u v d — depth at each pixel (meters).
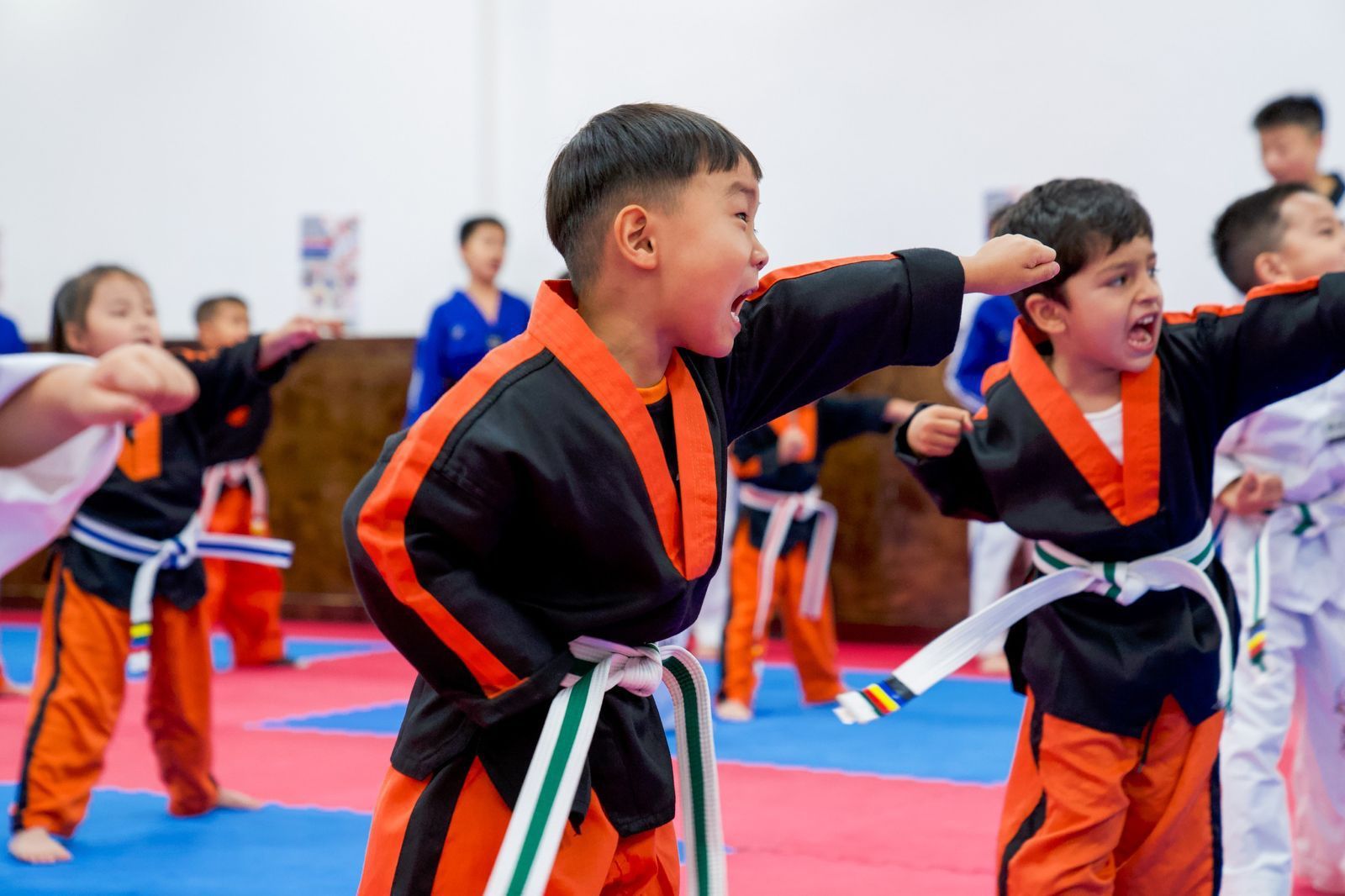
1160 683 2.11
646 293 1.56
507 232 8.00
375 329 8.45
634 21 7.90
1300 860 2.94
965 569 7.16
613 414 1.51
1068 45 6.98
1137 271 2.12
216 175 8.79
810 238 7.55
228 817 3.58
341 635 7.82
